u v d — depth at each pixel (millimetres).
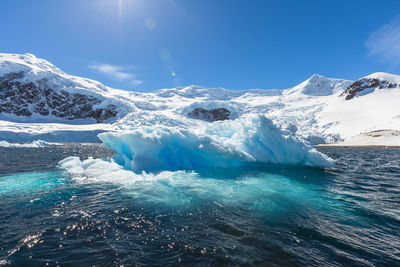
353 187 7371
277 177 8547
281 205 5430
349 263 3064
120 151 10492
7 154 18859
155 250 3361
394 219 4629
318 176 9055
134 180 7648
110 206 5254
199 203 5504
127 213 4824
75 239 3662
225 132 14297
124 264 2998
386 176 9656
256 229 4105
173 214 4793
